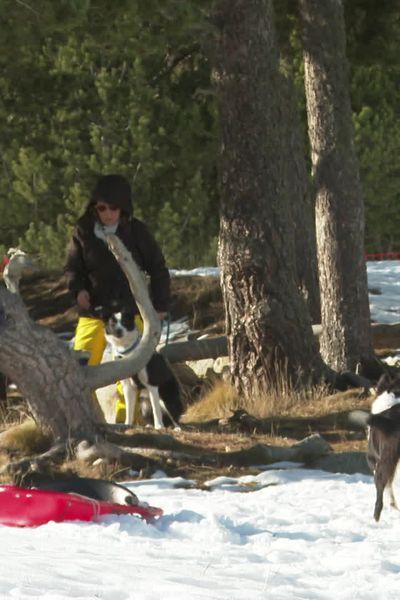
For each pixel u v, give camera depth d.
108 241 23.91
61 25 29.16
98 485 16.58
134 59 72.56
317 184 37.72
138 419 29.11
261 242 33.44
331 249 37.38
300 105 75.31
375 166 78.81
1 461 22.77
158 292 26.94
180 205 73.00
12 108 72.19
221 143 33.88
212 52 33.47
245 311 33.75
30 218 73.81
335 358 37.41
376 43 48.34
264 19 33.22
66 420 23.33
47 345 23.17
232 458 23.22
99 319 27.80
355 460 23.17
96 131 72.31
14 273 23.30
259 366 33.53
